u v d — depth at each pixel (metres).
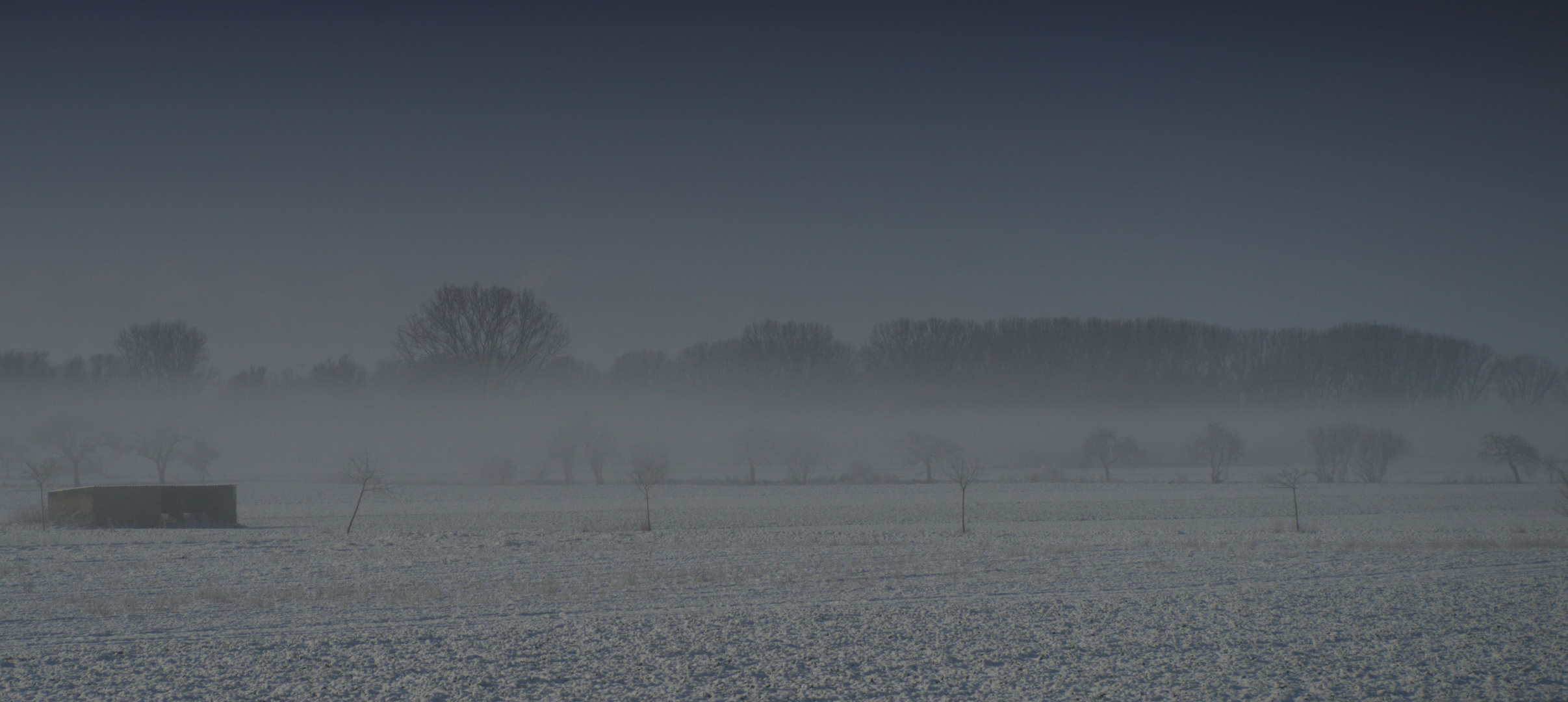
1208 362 151.12
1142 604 21.38
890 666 15.42
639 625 18.62
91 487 47.16
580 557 30.80
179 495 47.97
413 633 17.80
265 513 57.00
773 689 14.08
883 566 28.31
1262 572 27.05
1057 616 19.89
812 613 20.08
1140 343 149.62
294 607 20.66
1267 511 58.84
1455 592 23.23
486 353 91.88
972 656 16.12
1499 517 53.12
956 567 27.97
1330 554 31.72
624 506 62.09
